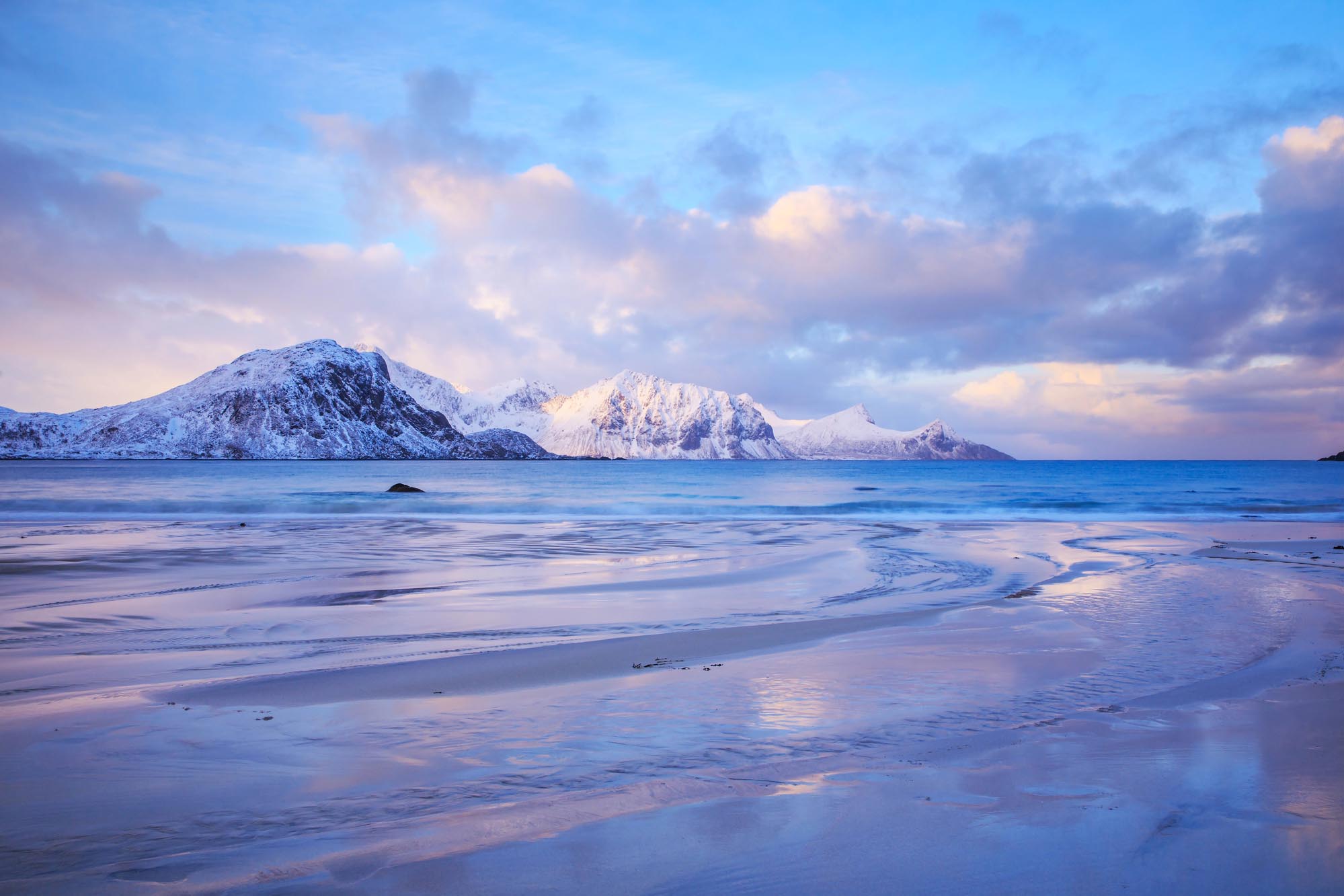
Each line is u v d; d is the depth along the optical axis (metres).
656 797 5.60
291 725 7.64
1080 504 50.22
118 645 12.02
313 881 4.33
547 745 6.94
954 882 4.21
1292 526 36.81
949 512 45.62
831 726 7.44
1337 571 20.42
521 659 10.75
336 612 14.98
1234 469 168.50
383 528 34.75
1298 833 4.82
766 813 5.24
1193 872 4.30
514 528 35.12
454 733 7.30
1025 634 12.48
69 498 54.69
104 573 20.36
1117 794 5.54
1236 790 5.59
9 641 12.38
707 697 8.60
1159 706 8.10
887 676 9.59
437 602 16.23
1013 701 8.37
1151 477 118.94
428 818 5.26
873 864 4.43
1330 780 5.79
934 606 15.61
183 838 5.00
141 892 4.25
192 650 11.66
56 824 5.26
